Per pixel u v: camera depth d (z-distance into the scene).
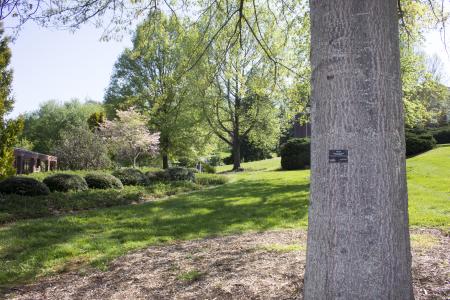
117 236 7.98
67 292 4.89
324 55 2.75
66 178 14.28
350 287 2.57
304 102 9.57
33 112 56.88
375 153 2.60
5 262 6.36
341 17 2.69
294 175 21.42
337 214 2.62
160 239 7.62
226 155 55.59
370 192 2.58
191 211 10.77
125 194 14.26
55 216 10.67
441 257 4.80
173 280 4.83
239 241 6.77
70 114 54.06
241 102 30.34
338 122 2.66
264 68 8.32
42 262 6.32
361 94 2.63
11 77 16.05
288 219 9.00
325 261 2.66
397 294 2.59
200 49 7.54
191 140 30.80
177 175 19.28
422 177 15.53
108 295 4.61
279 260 5.03
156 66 31.27
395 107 2.69
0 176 15.00
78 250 6.93
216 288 4.31
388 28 2.71
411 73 17.03
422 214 8.60
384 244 2.57
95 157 24.09
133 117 29.20
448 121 34.59
